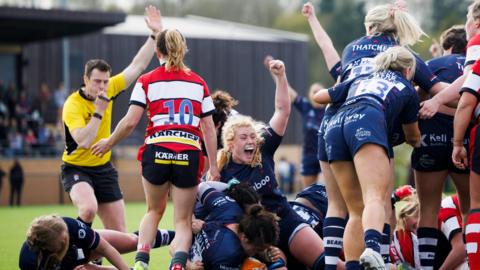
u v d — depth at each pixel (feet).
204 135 41.34
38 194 145.18
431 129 41.83
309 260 40.60
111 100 49.93
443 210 43.98
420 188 42.80
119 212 49.57
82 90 49.24
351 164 36.58
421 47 257.75
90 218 46.29
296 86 214.69
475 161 37.35
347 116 36.35
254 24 379.55
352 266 36.17
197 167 39.96
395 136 39.11
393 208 45.34
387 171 35.29
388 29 40.40
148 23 50.42
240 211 39.17
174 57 40.52
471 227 37.19
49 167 145.89
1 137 149.69
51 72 187.11
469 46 39.60
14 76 169.89
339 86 38.52
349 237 36.47
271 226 37.40
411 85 37.63
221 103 46.01
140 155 40.52
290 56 214.28
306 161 83.20
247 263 38.01
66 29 154.61
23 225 80.38
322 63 355.77
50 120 164.25
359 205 36.76
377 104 36.17
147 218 40.14
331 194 38.81
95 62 48.96
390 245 42.14
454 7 326.65
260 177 42.16
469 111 37.45
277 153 205.67
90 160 48.52
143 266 38.55
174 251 38.88
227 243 37.76
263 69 211.82
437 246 44.55
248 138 41.91
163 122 39.96
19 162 139.74
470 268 37.22
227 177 42.42
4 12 139.95
